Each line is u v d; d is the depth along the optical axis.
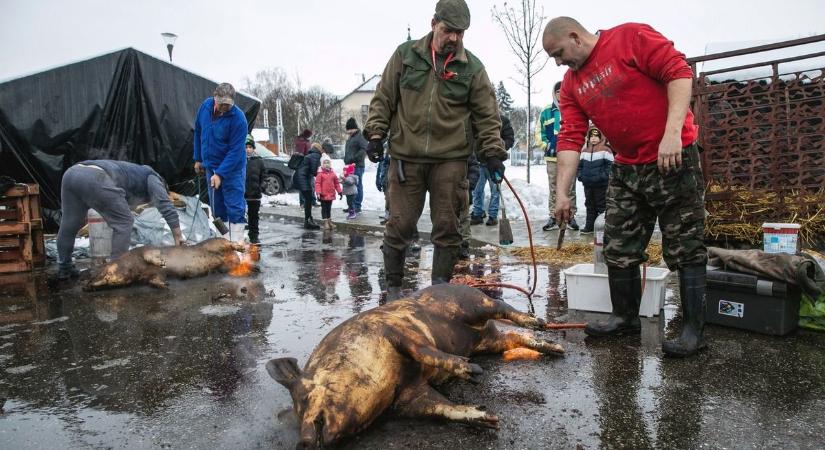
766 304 4.01
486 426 2.76
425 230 10.15
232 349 4.14
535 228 9.91
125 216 6.77
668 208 3.74
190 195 10.92
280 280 6.56
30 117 9.34
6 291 6.35
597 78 3.71
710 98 6.63
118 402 3.31
